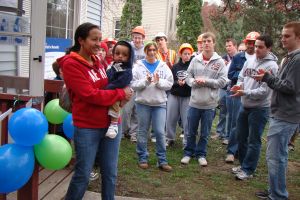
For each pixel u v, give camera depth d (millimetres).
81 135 2865
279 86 3750
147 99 4797
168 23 19484
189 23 17094
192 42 17141
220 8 15180
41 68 3910
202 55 5152
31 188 3141
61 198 3682
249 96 4496
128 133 6598
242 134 4961
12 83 4078
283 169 3984
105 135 2969
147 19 19547
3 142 3248
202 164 5309
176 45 17453
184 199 4133
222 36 17656
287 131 3861
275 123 3908
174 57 6488
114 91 2887
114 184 3170
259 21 12211
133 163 5195
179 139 6949
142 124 4949
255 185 4711
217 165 5461
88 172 2947
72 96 2891
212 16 16672
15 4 4168
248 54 5859
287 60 3857
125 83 2979
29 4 4367
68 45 8203
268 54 4520
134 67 4941
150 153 5758
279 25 12070
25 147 2834
